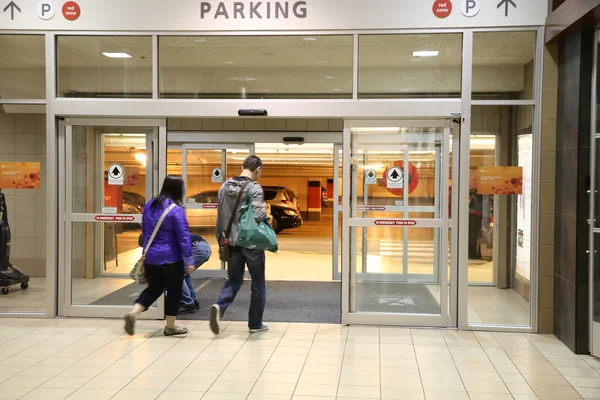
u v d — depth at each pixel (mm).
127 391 3574
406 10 5070
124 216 5430
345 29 5141
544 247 4984
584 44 4391
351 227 5285
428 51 5133
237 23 5215
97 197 5449
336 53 5270
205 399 3459
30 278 5512
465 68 5047
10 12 5281
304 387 3674
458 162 5156
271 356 4316
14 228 5504
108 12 5250
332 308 5938
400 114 5105
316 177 25219
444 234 5176
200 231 8000
